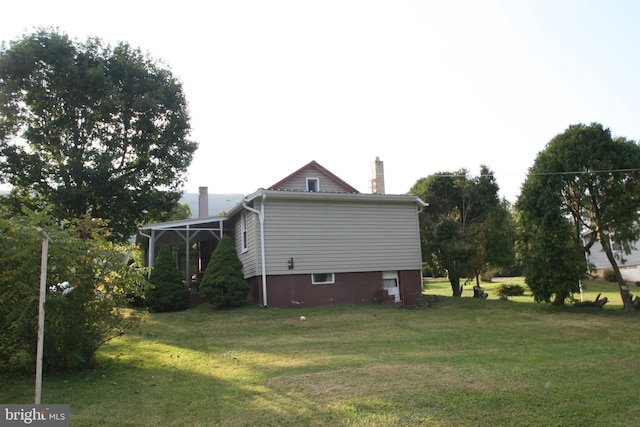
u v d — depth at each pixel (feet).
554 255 56.54
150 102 90.63
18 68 83.20
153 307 58.39
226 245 60.34
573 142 56.24
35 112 86.84
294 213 61.72
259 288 59.41
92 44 90.89
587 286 107.34
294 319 51.06
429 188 84.64
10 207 85.87
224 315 53.83
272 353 33.73
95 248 27.66
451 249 76.13
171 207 100.58
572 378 24.82
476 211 83.92
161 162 99.14
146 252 93.86
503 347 36.35
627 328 44.86
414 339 39.93
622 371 26.53
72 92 85.51
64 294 25.53
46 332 24.93
